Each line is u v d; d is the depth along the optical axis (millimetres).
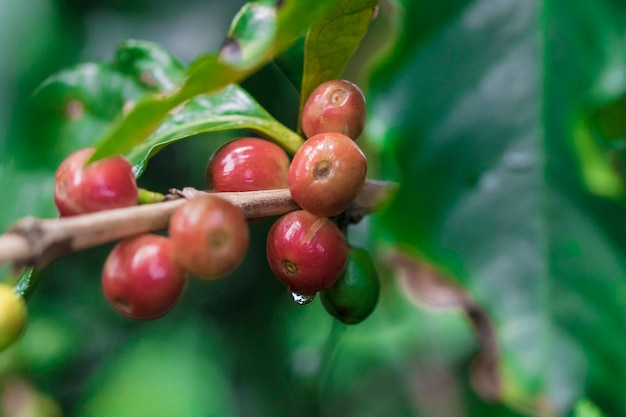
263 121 304
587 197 260
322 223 276
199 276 251
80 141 335
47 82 337
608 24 264
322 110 285
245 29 271
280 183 287
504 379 259
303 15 242
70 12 451
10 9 432
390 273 394
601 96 261
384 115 267
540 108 263
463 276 261
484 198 262
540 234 260
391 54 268
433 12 269
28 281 279
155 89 338
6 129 410
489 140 264
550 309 259
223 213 248
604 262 258
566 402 257
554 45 265
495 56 266
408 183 265
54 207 332
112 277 252
